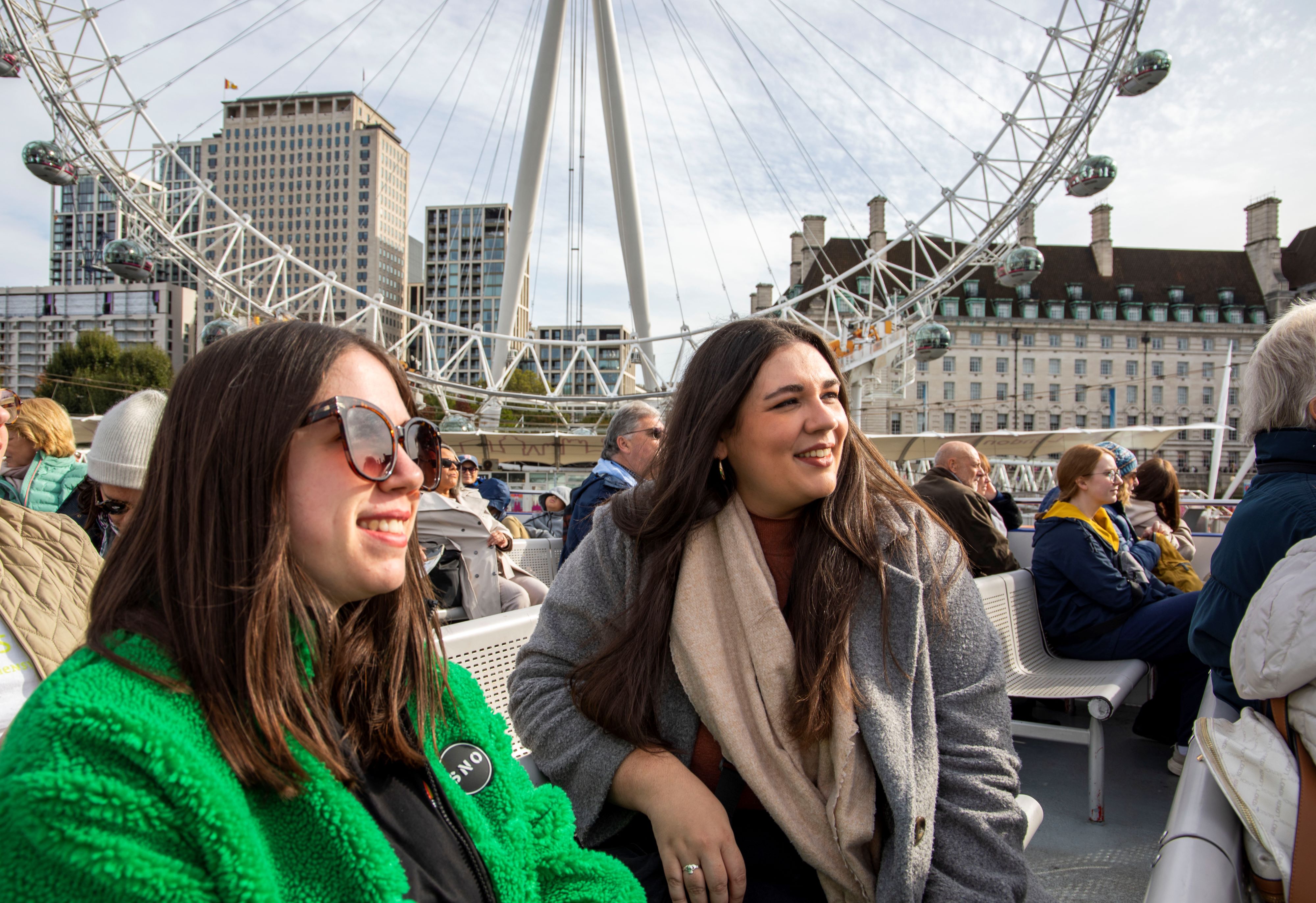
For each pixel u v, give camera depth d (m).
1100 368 74.06
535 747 1.51
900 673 1.43
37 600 1.49
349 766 0.92
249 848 0.73
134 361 63.38
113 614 0.80
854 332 28.39
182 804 0.71
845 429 1.52
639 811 1.40
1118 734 3.69
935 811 1.40
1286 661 1.38
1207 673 3.12
